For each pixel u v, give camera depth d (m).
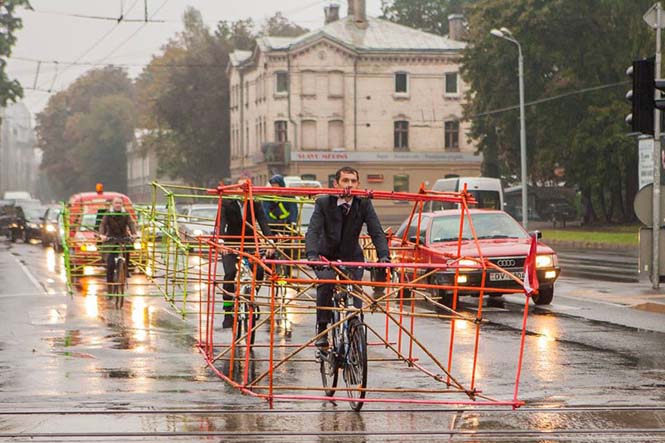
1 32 164.25
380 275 24.31
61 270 68.25
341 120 184.12
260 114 189.12
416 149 186.75
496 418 19.64
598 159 132.50
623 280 55.34
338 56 183.50
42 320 37.38
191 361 27.14
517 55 141.38
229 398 21.67
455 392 21.31
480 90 148.25
